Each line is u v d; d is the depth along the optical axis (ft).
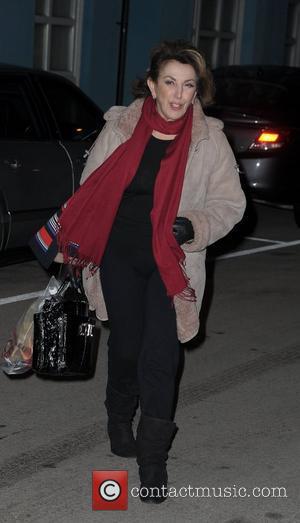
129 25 48.34
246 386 19.43
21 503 13.84
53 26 45.34
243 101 36.58
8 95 25.89
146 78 13.65
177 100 13.09
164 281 13.52
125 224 13.64
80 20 46.06
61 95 27.61
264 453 16.08
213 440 16.55
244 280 28.63
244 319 24.41
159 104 13.25
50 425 16.85
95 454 15.64
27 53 42.57
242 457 15.89
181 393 18.81
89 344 14.15
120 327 14.07
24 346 14.71
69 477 14.75
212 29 55.11
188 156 13.62
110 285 13.85
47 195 26.43
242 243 34.24
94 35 46.32
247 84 37.17
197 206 14.01
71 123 27.86
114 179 13.46
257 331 23.43
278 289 27.78
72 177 27.17
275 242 34.73
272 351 21.91
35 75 26.89
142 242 13.58
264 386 19.49
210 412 17.88
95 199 13.61
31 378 19.10
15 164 25.35
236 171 14.16
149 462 13.98
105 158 13.89
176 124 13.29
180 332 14.17
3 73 25.96
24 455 15.51
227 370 20.40
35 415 17.28
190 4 50.62
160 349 13.79
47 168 26.35
